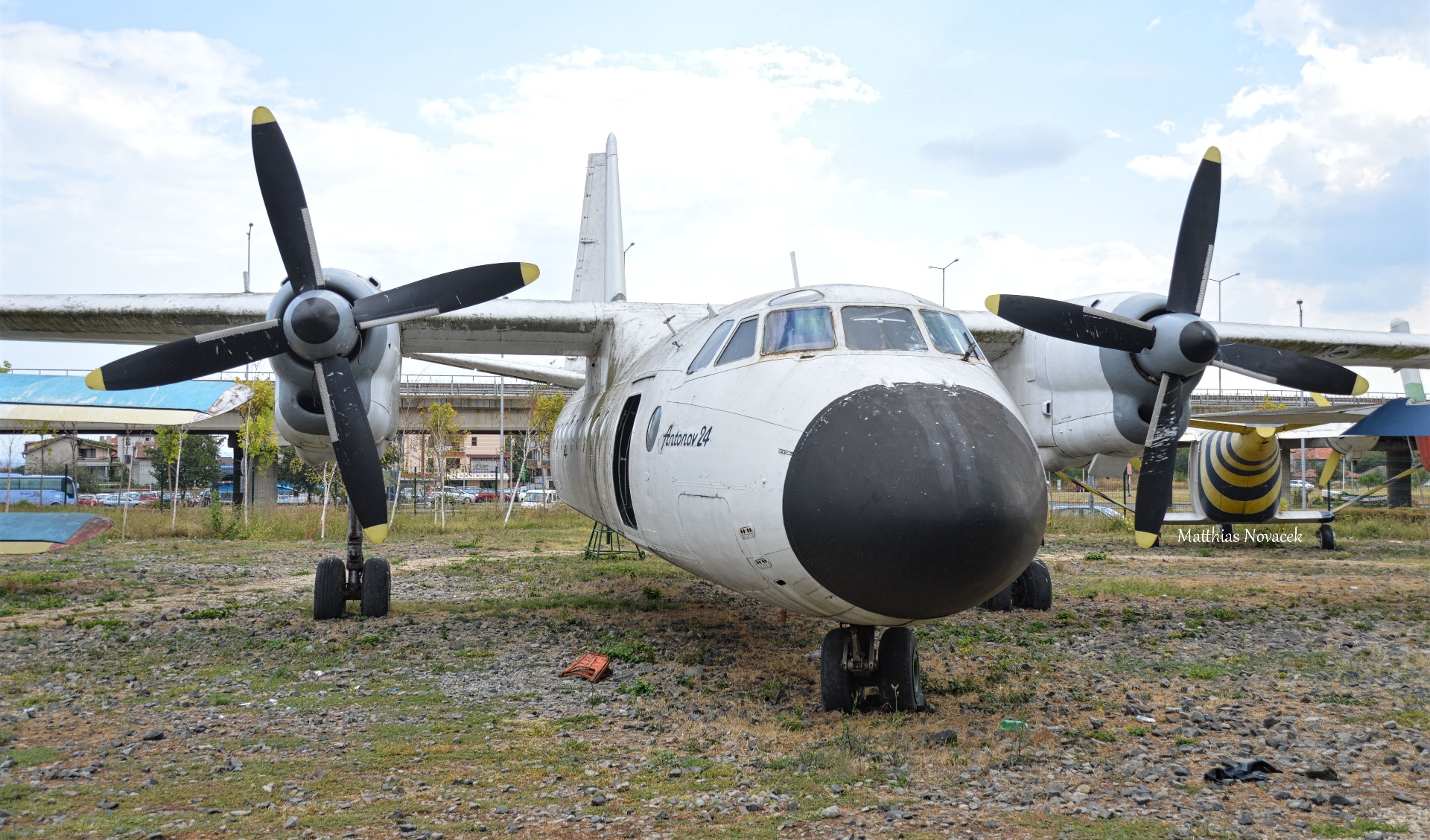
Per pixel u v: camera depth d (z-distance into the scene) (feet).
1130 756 17.76
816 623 34.35
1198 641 30.86
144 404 55.98
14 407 54.80
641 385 27.81
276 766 16.99
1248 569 55.11
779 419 19.45
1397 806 14.90
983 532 16.65
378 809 14.67
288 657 27.86
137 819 14.19
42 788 15.67
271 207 28.91
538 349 40.29
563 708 21.67
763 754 17.95
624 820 14.23
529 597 42.04
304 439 31.73
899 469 17.02
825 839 13.47
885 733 19.43
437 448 117.80
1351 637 31.76
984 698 22.79
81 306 34.37
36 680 24.63
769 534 18.69
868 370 19.56
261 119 28.71
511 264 30.07
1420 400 78.89
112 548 68.18
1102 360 32.01
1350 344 41.27
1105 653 28.71
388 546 71.87
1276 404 145.69
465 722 20.38
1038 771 16.84
